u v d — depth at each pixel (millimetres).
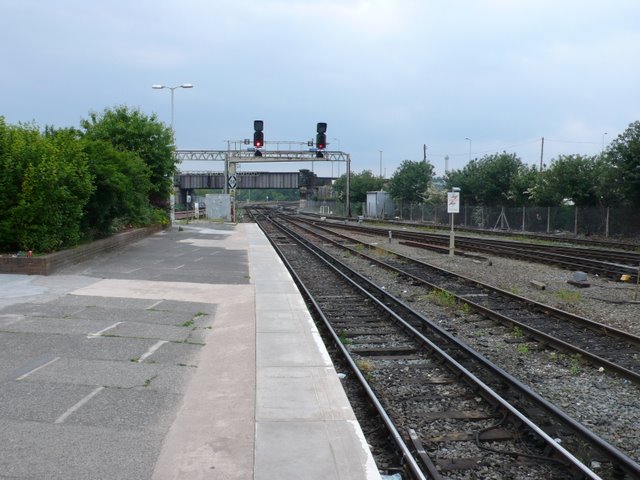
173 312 10320
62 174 15148
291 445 4840
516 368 8484
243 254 21344
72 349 7660
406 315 12133
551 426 6195
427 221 59094
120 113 30266
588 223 37844
